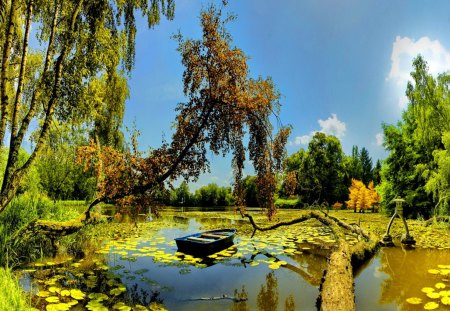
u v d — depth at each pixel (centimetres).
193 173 778
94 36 802
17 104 694
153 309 485
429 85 2016
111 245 985
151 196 766
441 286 594
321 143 4100
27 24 718
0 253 646
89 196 1684
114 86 1516
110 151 778
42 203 975
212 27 729
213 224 1758
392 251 959
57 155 1465
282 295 569
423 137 2045
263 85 796
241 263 793
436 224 1602
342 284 475
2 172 908
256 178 846
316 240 1151
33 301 481
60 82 742
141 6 927
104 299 512
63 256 809
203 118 769
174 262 780
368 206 3083
